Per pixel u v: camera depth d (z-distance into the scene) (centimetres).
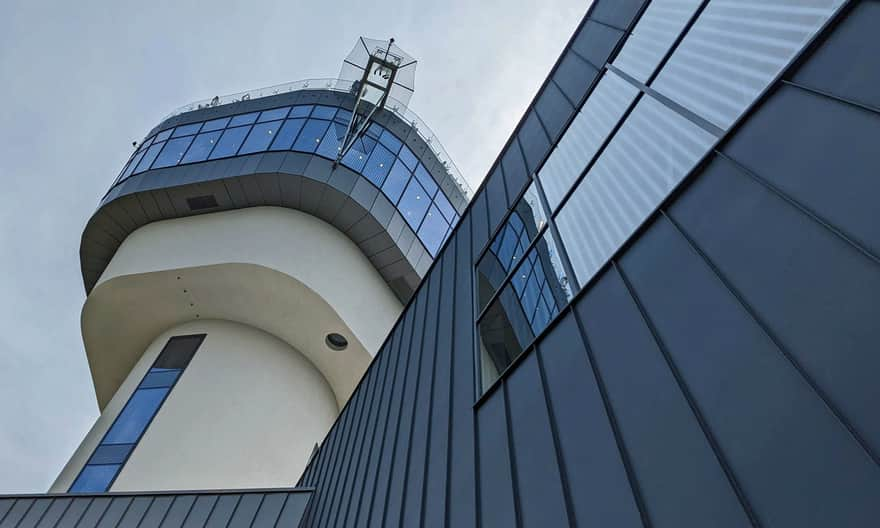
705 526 255
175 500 1127
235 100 2584
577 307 492
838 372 226
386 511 673
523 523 401
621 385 372
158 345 2206
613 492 327
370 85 2444
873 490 193
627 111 585
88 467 1714
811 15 346
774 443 241
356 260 2216
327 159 2145
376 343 2086
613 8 798
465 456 551
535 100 1023
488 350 643
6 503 1146
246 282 2023
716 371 295
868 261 233
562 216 636
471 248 928
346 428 1124
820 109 301
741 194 338
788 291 270
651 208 454
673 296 361
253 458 1845
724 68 425
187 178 2127
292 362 2228
